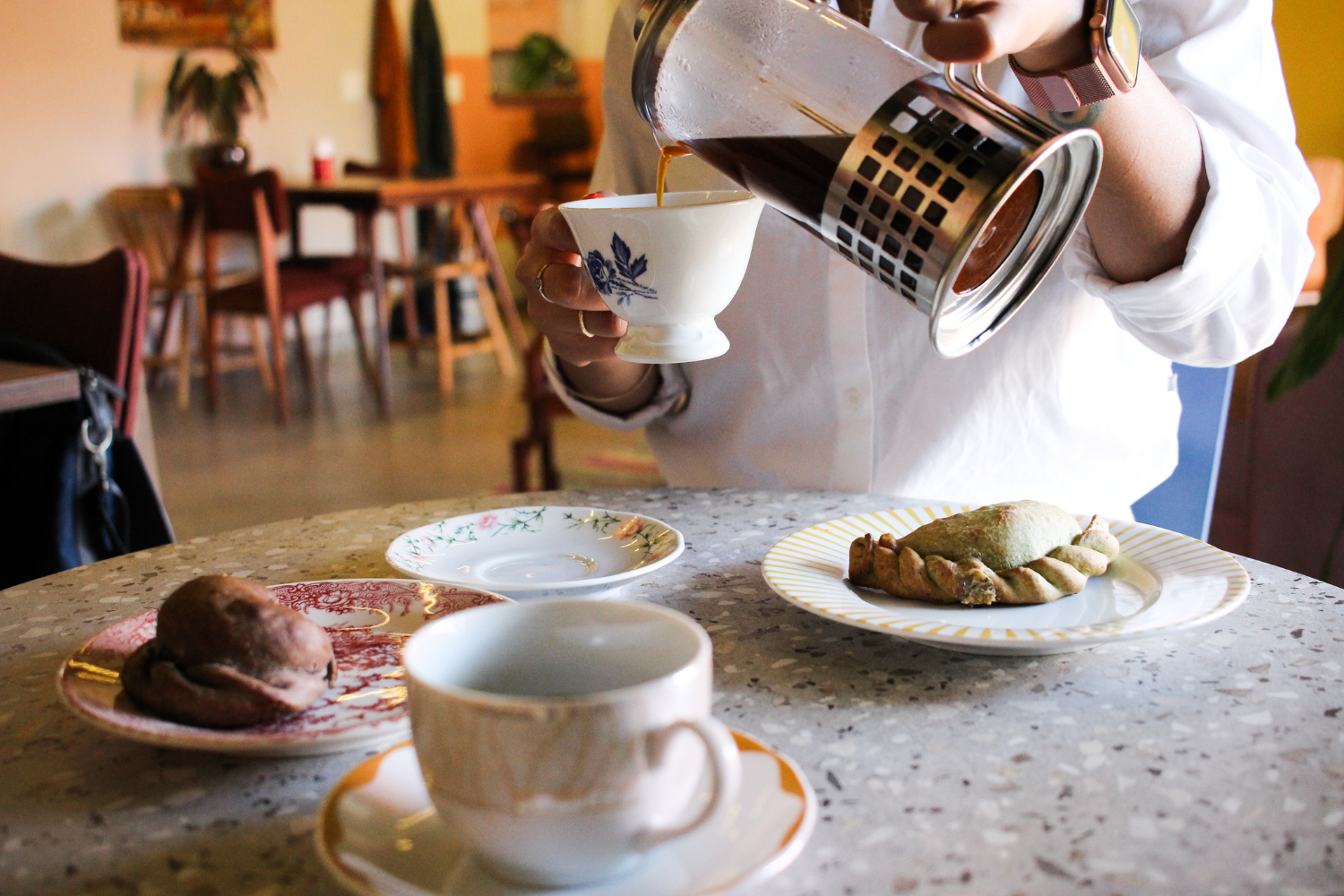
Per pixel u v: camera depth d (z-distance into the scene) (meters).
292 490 3.09
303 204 4.31
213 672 0.46
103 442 1.26
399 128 5.29
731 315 1.02
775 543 0.73
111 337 1.38
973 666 0.55
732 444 1.08
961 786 0.44
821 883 0.38
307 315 5.09
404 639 0.57
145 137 4.44
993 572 0.60
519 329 4.67
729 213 0.57
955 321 0.53
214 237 3.95
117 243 4.38
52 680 0.56
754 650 0.58
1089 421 1.02
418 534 0.75
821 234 0.53
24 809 0.44
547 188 6.33
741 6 0.50
